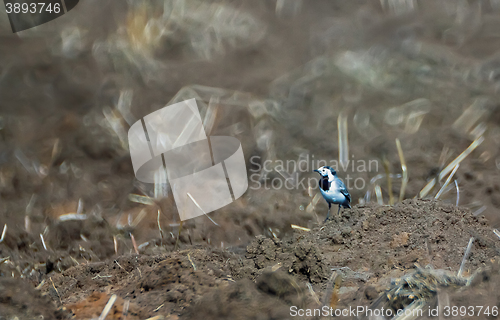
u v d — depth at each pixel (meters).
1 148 18.05
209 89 20.20
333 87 19.84
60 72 21.69
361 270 8.53
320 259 8.26
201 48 23.38
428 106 18.34
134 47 22.75
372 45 22.50
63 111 19.72
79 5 25.89
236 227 13.35
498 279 7.11
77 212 14.46
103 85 20.72
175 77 21.44
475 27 23.97
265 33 24.62
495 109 17.78
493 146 16.14
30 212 14.48
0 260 11.86
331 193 10.31
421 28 23.91
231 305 7.07
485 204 13.72
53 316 7.42
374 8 26.77
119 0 26.11
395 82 19.88
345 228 9.45
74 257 12.40
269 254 8.62
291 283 7.35
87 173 16.70
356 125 17.91
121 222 13.86
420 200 9.91
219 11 25.00
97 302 8.00
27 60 22.48
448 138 16.67
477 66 20.48
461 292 7.05
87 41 23.59
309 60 22.20
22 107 20.09
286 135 17.70
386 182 14.97
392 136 17.06
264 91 20.25
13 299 7.23
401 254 8.70
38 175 16.69
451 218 9.27
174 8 24.39
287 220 13.45
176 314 7.39
